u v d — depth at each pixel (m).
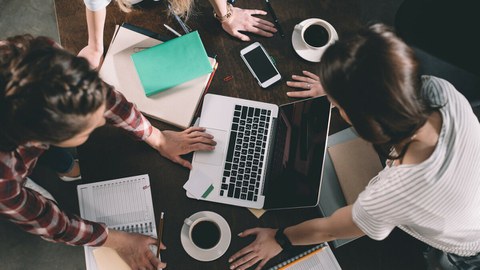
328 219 1.19
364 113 0.83
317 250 1.35
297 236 1.27
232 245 1.36
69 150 1.65
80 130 0.93
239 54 1.53
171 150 1.41
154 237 1.37
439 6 1.57
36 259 1.87
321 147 1.38
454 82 1.65
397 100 0.78
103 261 1.33
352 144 1.42
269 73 1.49
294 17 1.56
